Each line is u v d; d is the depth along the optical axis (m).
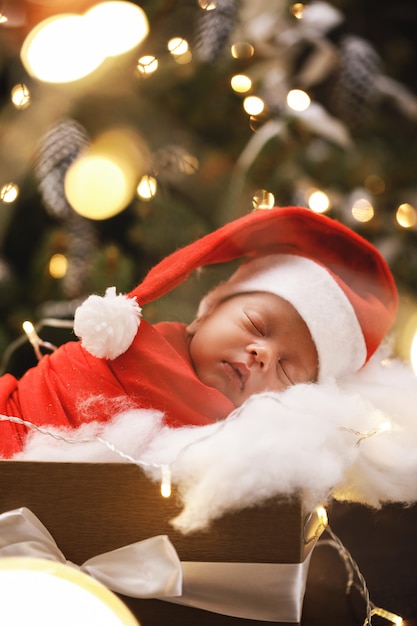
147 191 1.38
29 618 0.63
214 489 0.67
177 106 1.57
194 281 1.31
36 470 0.70
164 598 0.70
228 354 0.90
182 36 1.51
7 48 1.42
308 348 0.90
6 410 0.82
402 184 1.77
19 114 1.46
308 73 1.67
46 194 1.37
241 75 1.52
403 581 0.84
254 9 1.58
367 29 2.10
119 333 0.82
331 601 0.81
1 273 1.61
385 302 1.01
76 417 0.79
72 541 0.70
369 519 0.97
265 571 0.69
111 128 1.52
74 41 1.23
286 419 0.70
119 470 0.70
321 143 1.63
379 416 0.76
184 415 0.81
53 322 1.17
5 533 0.69
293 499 0.68
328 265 1.00
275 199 1.56
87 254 1.55
